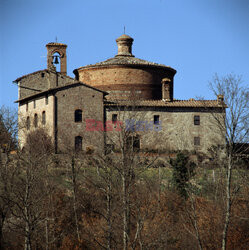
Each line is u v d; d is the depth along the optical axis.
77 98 78.81
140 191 46.31
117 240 45.25
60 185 55.50
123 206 41.06
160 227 45.00
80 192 51.44
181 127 80.62
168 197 52.75
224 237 41.56
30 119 82.62
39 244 48.12
